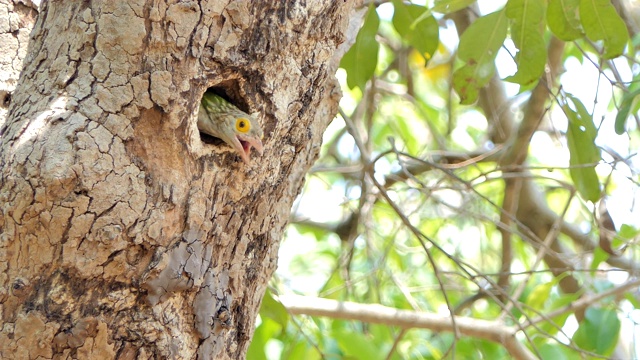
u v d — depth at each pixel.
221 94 7.26
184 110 6.48
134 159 6.29
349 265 13.33
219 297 6.88
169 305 6.48
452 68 14.70
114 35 6.37
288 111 7.22
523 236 10.91
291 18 6.92
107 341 6.26
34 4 8.65
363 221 14.23
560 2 8.93
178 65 6.46
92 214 6.06
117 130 6.26
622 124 9.62
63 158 6.02
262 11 6.77
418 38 10.33
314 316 12.30
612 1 12.34
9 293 6.16
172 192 6.40
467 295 16.52
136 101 6.34
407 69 15.90
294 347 11.84
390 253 15.63
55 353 6.15
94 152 6.12
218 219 6.88
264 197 7.34
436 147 16.67
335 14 7.34
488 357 13.48
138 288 6.30
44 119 6.22
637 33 11.78
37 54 6.73
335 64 8.61
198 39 6.52
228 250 7.07
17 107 6.55
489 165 16.55
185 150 6.51
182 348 6.56
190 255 6.55
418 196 15.70
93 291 6.19
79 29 6.46
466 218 15.62
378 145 17.03
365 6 10.41
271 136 7.14
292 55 7.08
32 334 6.09
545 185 17.17
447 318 12.08
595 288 12.70
